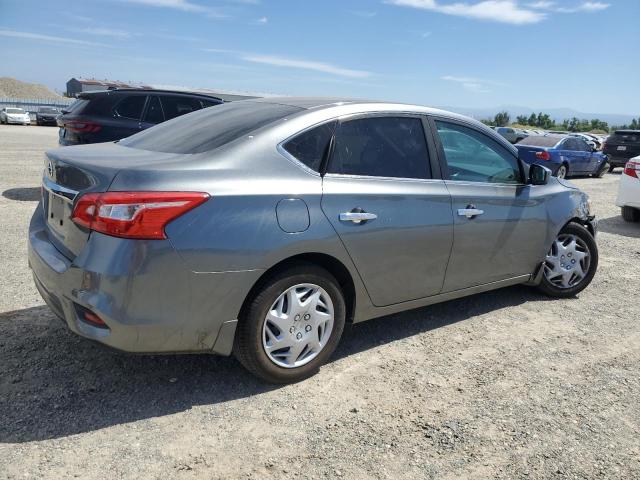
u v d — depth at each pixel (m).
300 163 3.27
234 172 3.02
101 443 2.72
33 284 4.75
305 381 3.43
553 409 3.25
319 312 3.37
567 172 16.58
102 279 2.71
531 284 4.97
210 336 2.98
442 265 3.97
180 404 3.10
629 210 9.48
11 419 2.86
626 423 3.14
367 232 3.44
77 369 3.40
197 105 9.42
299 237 3.12
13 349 3.59
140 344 2.82
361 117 3.63
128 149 3.47
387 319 4.50
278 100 3.90
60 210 3.04
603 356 3.99
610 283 5.80
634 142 19.84
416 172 3.81
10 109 40.34
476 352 3.96
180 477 2.52
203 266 2.85
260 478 2.55
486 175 4.31
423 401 3.26
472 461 2.74
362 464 2.68
